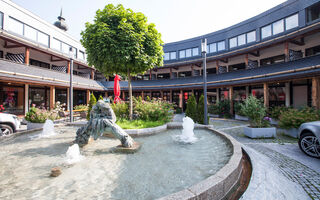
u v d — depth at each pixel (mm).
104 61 6465
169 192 2070
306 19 12320
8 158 3291
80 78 17484
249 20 16359
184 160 3170
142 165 2951
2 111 11617
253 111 7055
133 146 3895
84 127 4152
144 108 7695
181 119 12625
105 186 2229
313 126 4371
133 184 2281
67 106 17141
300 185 2777
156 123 6742
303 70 9477
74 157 3348
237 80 13805
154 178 2451
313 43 11852
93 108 4309
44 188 2168
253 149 4621
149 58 6816
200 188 1849
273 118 9984
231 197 2123
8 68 10008
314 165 3727
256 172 2660
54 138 4984
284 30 13758
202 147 4012
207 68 20516
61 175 2559
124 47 6148
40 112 8422
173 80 20078
